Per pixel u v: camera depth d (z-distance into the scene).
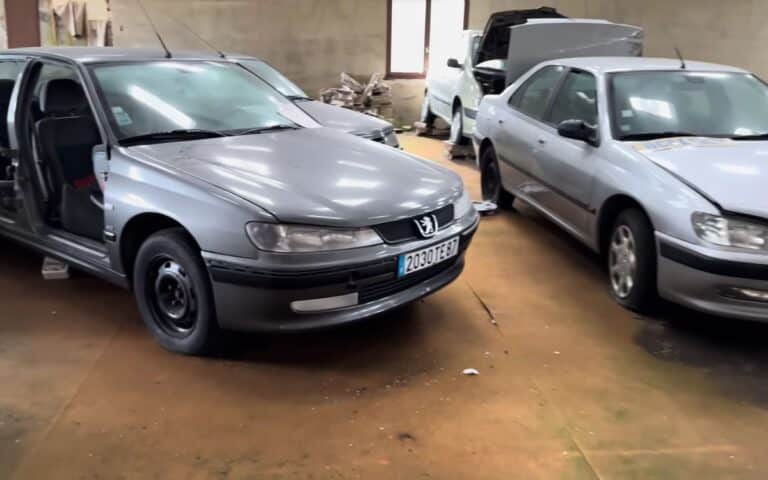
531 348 3.14
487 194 5.76
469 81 7.71
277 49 10.15
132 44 9.78
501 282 3.98
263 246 2.54
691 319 3.46
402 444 2.38
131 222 2.94
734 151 3.50
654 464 2.30
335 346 3.10
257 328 2.66
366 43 10.29
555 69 4.84
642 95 4.03
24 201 3.55
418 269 2.86
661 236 3.18
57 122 3.50
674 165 3.34
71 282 3.80
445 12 10.30
